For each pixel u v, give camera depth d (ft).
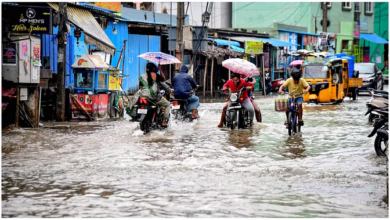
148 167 29.71
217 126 50.44
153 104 44.68
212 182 26.09
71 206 21.65
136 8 114.93
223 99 102.37
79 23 58.23
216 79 120.88
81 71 56.54
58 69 55.31
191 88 54.03
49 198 22.89
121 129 48.11
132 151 35.24
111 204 21.93
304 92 45.52
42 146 37.45
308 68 87.20
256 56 128.67
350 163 31.76
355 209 21.62
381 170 29.66
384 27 225.15
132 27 94.43
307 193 24.14
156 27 97.55
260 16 180.55
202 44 107.45
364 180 26.94
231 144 38.93
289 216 20.48
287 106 45.09
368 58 216.95
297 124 46.47
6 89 46.96
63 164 30.58
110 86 58.54
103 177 27.09
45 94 57.31
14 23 47.06
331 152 35.86
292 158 33.35
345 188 25.22
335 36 190.80
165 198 22.90
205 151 35.47
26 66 46.96
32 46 47.44
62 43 55.21
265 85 126.31
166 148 36.65
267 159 32.83
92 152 34.83
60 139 41.06
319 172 28.78
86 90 56.54
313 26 185.78
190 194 23.63
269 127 50.24
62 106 55.42
